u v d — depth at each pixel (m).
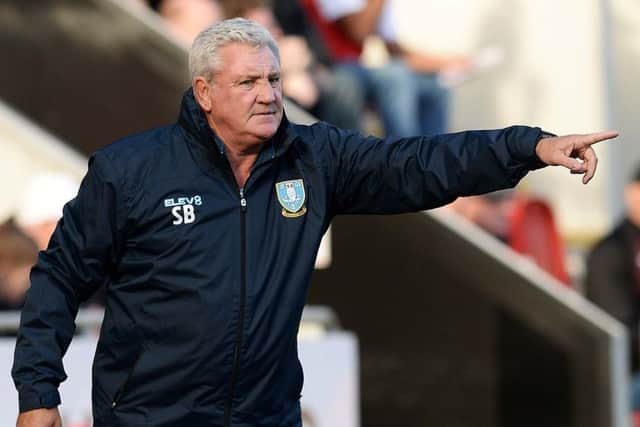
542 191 34.75
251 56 13.29
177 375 13.40
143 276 13.46
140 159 13.44
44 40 26.70
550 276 29.70
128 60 26.53
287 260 13.52
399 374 26.73
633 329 29.34
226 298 13.29
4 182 25.48
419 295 26.67
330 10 31.70
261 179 13.59
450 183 13.55
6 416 20.52
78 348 20.80
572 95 35.78
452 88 34.16
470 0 34.75
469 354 26.62
